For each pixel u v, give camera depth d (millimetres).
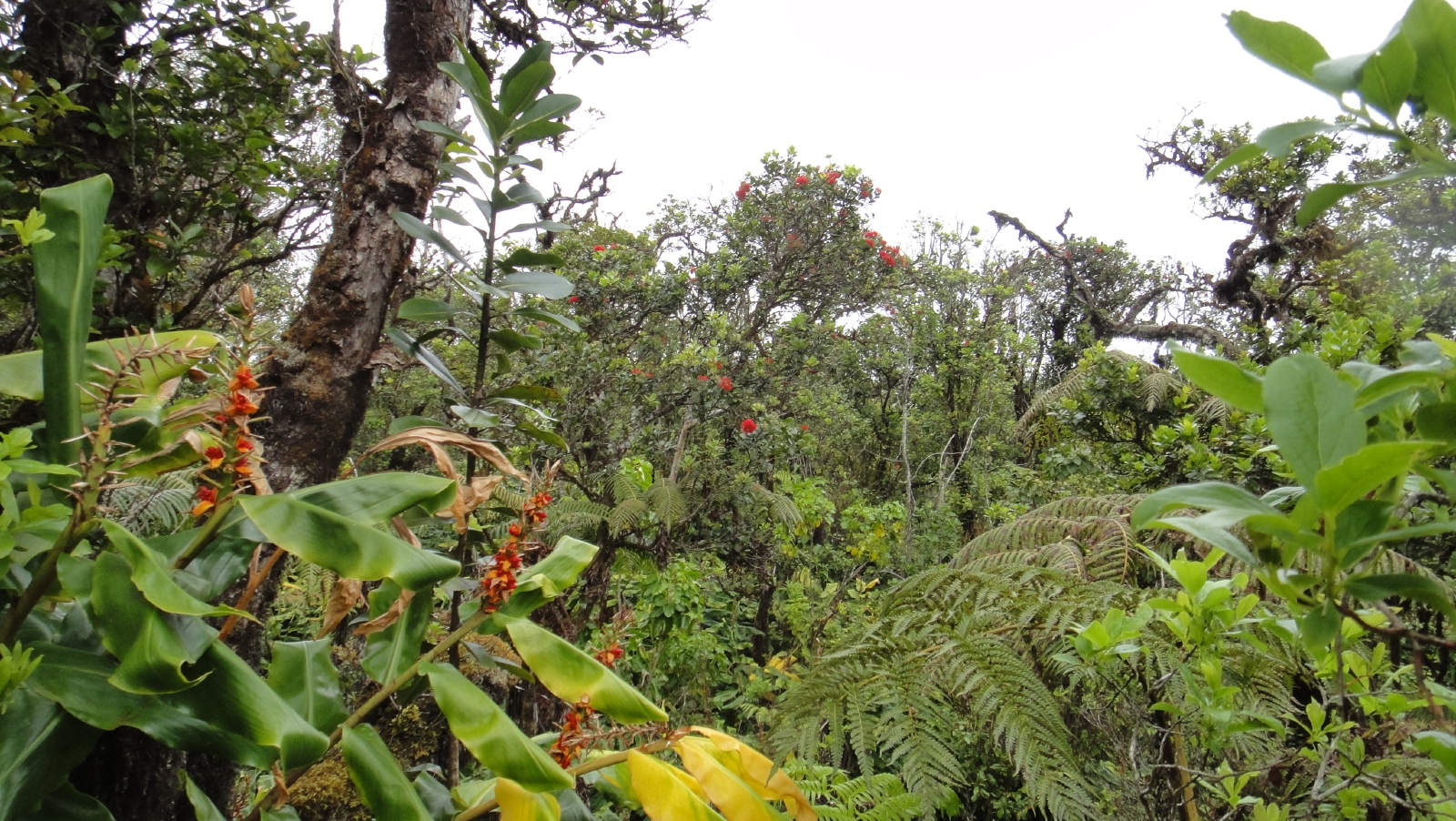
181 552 1274
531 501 1551
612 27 3104
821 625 4781
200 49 2920
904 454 7957
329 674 1477
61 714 1136
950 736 1331
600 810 2545
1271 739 1137
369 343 2131
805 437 6293
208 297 3469
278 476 1944
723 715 4422
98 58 2605
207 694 1138
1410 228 3490
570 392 5441
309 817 2529
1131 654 1025
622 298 7164
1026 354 9977
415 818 1278
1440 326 3383
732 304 8344
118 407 1324
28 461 1068
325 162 3326
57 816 1123
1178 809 1224
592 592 4160
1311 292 5016
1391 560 1120
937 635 1152
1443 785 869
